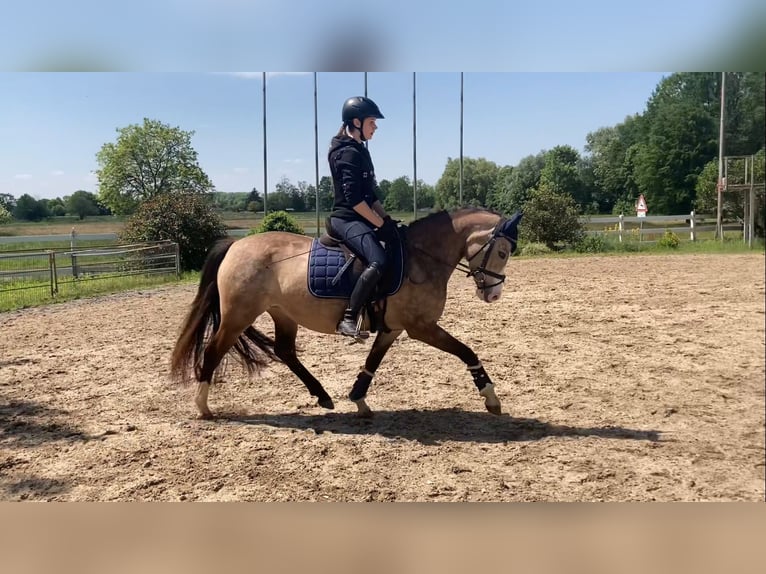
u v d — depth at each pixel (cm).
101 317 1048
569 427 498
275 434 482
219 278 517
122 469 414
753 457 436
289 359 547
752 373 654
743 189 2255
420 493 380
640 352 747
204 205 1950
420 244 491
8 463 422
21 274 1652
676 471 412
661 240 2228
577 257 2017
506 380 634
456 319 971
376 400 575
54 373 668
